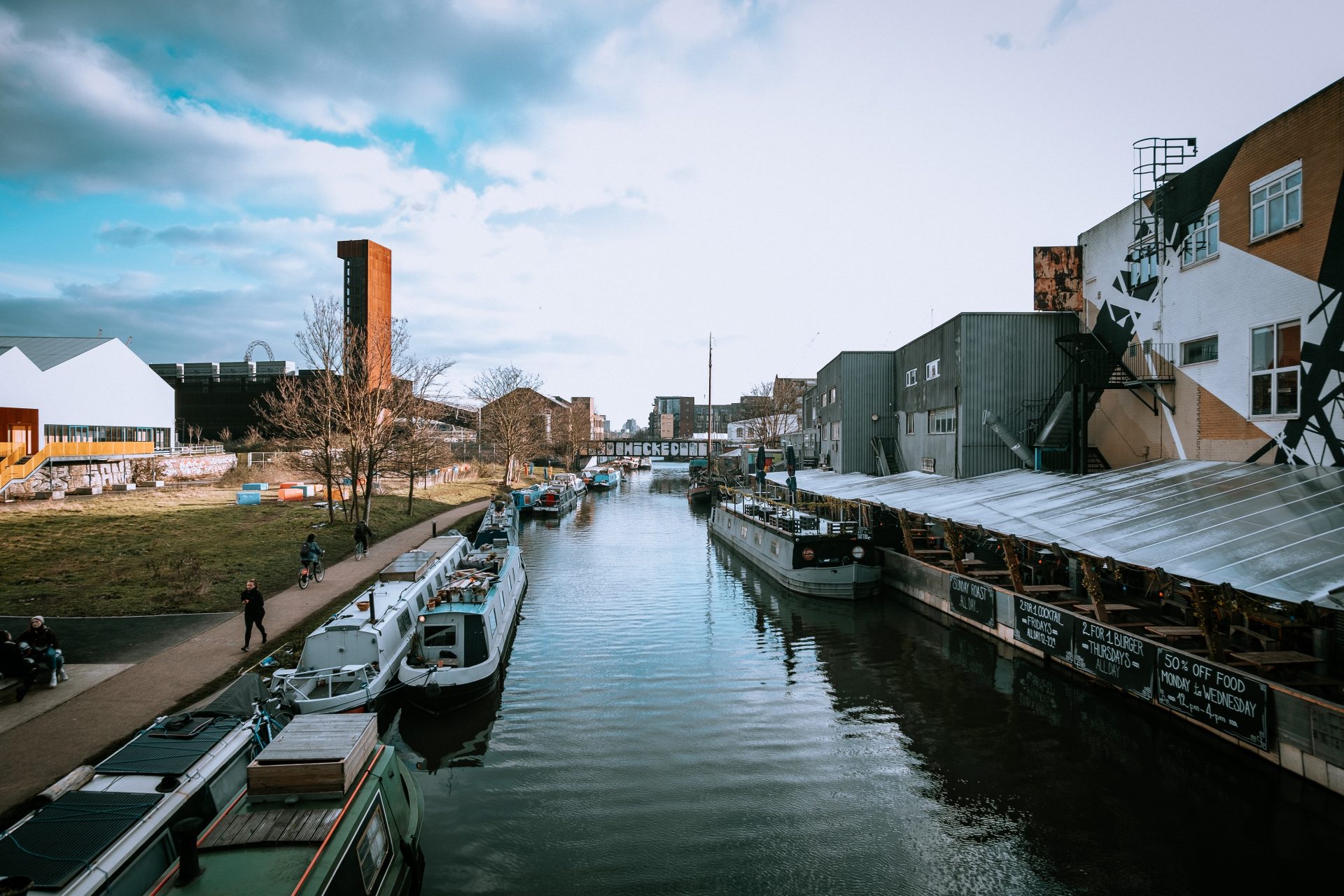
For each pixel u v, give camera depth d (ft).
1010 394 95.50
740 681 56.24
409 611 57.21
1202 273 67.36
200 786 26.50
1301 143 55.21
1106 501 60.39
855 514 100.32
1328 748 33.60
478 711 50.03
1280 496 49.73
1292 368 56.44
